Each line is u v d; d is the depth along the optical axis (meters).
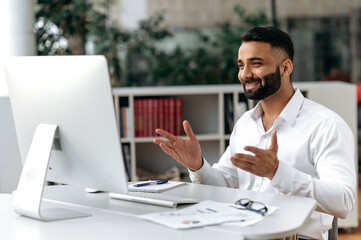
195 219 1.91
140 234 1.78
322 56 9.18
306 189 2.26
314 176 2.57
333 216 2.47
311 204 2.13
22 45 5.19
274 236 1.76
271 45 2.53
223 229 1.81
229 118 5.00
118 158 1.96
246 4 8.87
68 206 2.23
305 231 2.43
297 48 9.15
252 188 2.73
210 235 1.75
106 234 1.80
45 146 2.06
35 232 1.86
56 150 2.15
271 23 8.98
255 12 8.76
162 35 8.52
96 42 8.06
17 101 2.24
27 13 5.20
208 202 2.16
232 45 8.59
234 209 2.04
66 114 2.05
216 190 2.44
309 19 9.10
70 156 2.11
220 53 8.73
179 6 8.69
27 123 2.23
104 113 1.94
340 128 2.50
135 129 4.94
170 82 8.59
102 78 1.91
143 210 2.11
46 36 7.12
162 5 8.62
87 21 7.45
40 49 7.05
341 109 4.93
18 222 2.00
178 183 2.59
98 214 2.08
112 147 1.96
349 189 2.34
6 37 5.18
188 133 2.52
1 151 4.50
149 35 8.47
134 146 4.91
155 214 2.00
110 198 2.36
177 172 5.02
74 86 1.99
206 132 5.17
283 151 2.60
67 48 7.23
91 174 2.07
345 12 9.13
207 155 5.20
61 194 2.46
